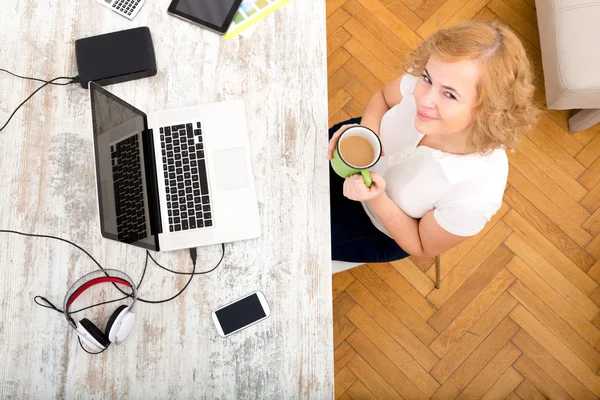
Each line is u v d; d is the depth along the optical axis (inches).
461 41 33.9
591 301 72.9
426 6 82.7
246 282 44.4
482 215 41.9
